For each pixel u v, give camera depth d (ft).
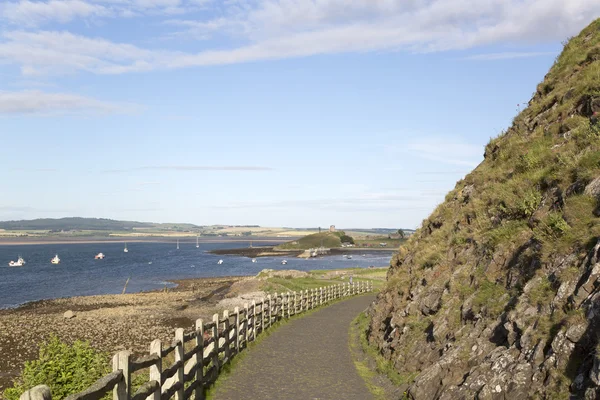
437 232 60.54
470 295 39.50
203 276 348.79
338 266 451.12
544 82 68.28
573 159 39.93
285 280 185.78
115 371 23.15
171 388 31.63
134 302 185.88
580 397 22.06
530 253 34.78
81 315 145.48
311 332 76.48
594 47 61.67
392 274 76.54
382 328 59.36
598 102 47.03
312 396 39.47
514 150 57.11
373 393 40.37
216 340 45.93
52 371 35.19
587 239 29.86
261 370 48.67
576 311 25.68
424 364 39.81
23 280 328.90
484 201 52.29
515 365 27.40
